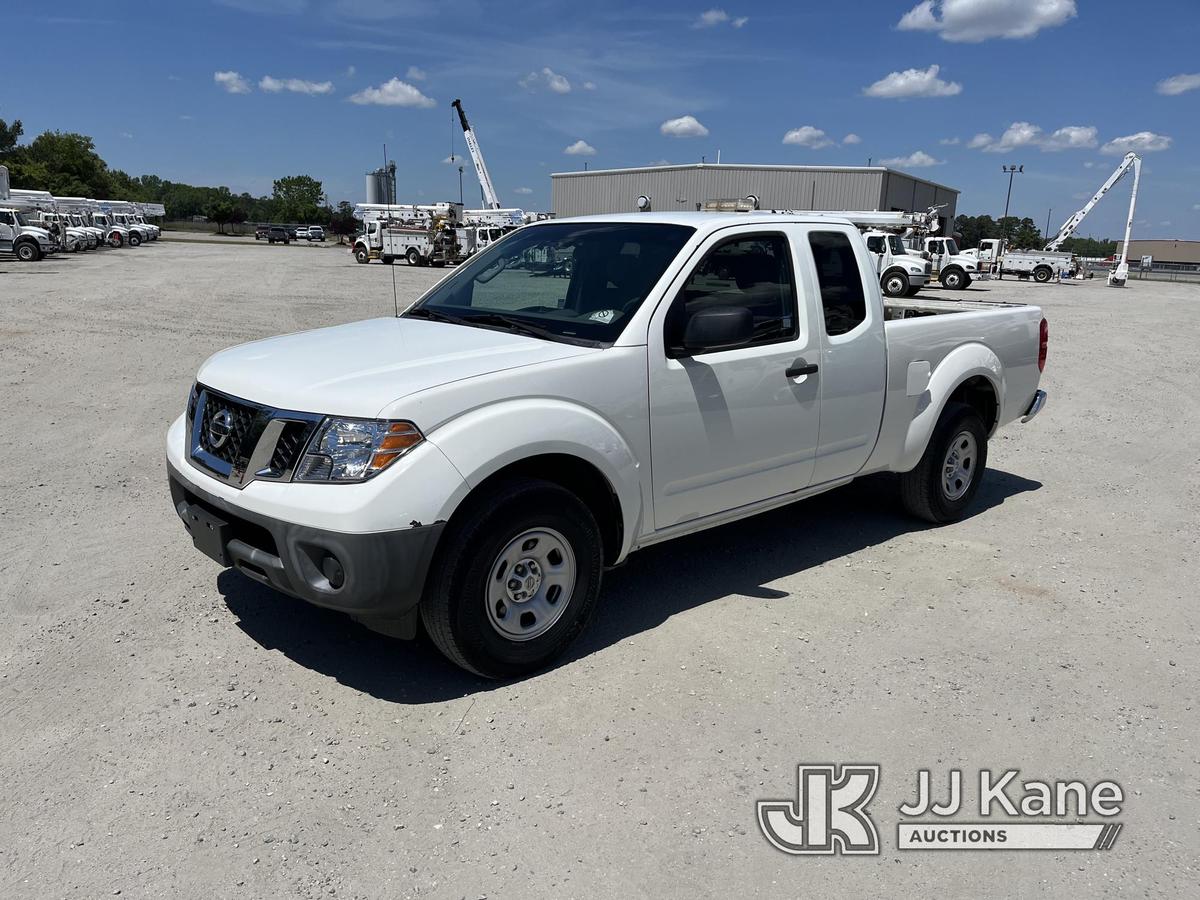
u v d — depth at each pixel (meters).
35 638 3.75
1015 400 5.80
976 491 5.66
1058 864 2.56
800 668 3.65
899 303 6.88
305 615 4.03
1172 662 3.79
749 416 4.06
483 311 4.24
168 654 3.64
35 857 2.47
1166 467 7.27
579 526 3.52
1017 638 3.98
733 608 4.21
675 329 3.78
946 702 3.41
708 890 2.43
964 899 2.42
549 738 3.12
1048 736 3.21
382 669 3.57
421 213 42.62
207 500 3.38
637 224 4.24
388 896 2.37
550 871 2.48
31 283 23.44
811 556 4.93
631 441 3.63
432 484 3.04
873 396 4.68
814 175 64.94
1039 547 5.20
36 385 9.28
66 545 4.81
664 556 4.88
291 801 2.75
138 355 11.44
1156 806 2.83
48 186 87.62
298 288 24.17
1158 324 22.28
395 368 3.33
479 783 2.86
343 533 2.98
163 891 2.36
